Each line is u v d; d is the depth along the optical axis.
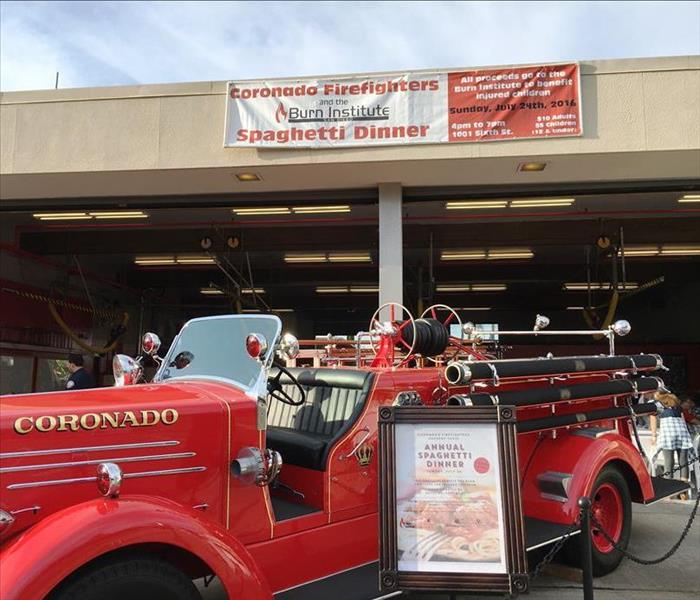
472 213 13.21
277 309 24.70
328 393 4.05
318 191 10.64
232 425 3.00
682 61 8.69
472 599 4.11
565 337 24.61
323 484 3.43
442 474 3.10
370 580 3.29
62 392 3.06
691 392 21.47
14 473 2.38
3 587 2.06
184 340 3.88
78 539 2.22
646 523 6.50
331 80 9.12
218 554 2.56
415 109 8.99
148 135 9.33
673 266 18.05
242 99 9.20
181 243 14.98
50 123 9.48
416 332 4.51
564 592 4.39
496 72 8.90
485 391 4.18
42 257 15.55
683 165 9.26
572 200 11.10
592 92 8.77
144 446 2.71
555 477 4.36
